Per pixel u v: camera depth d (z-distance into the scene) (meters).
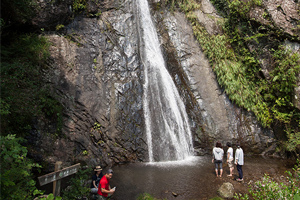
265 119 12.14
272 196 4.72
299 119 11.66
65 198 5.99
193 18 14.13
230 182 7.91
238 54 13.72
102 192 5.59
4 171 4.65
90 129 9.49
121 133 10.05
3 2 8.32
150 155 10.12
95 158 9.09
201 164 9.74
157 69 12.41
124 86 10.95
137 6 13.70
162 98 11.62
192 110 12.09
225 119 12.05
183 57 13.34
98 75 10.66
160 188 7.29
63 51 9.95
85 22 11.70
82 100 9.61
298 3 12.69
